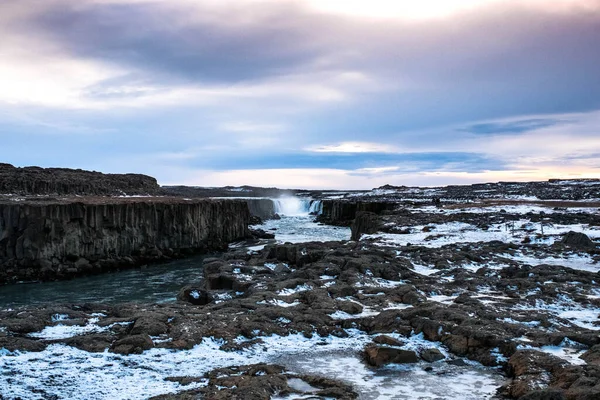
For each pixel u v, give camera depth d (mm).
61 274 43250
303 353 16203
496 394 12883
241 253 39594
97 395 12586
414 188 194500
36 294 36844
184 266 50469
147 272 46688
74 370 14305
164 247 55500
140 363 15008
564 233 43906
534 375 13117
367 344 17109
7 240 43250
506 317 18516
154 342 16719
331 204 109562
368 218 63156
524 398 11625
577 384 11875
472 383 13680
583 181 158125
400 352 15336
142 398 12406
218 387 12945
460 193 142250
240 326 18156
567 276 26500
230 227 69250
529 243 41500
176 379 13727
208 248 61125
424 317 18391
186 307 21828
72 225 46094
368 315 20125
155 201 59969
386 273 27281
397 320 18562
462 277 27062
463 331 16516
